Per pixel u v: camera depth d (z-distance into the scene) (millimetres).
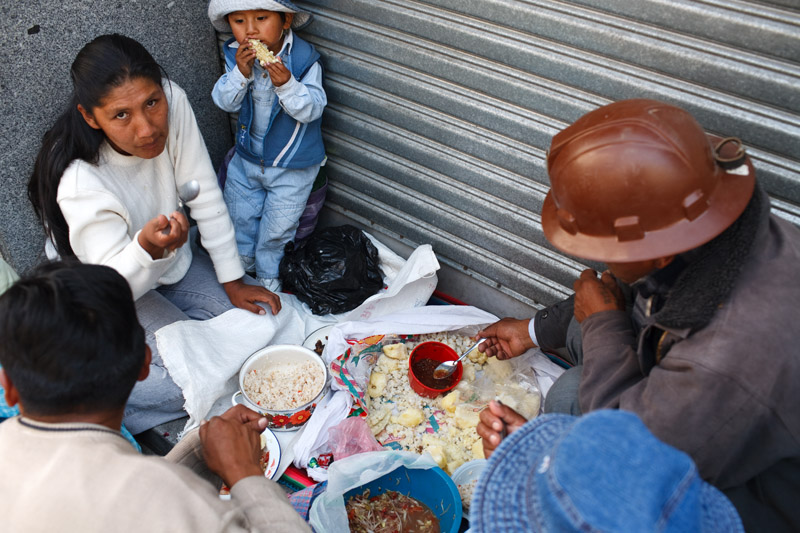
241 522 1430
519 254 2867
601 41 2197
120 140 2215
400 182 3107
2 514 1302
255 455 1763
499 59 2463
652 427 1604
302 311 3148
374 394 2713
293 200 3150
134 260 2254
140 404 2602
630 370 1843
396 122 2928
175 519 1306
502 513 1165
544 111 2463
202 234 2818
